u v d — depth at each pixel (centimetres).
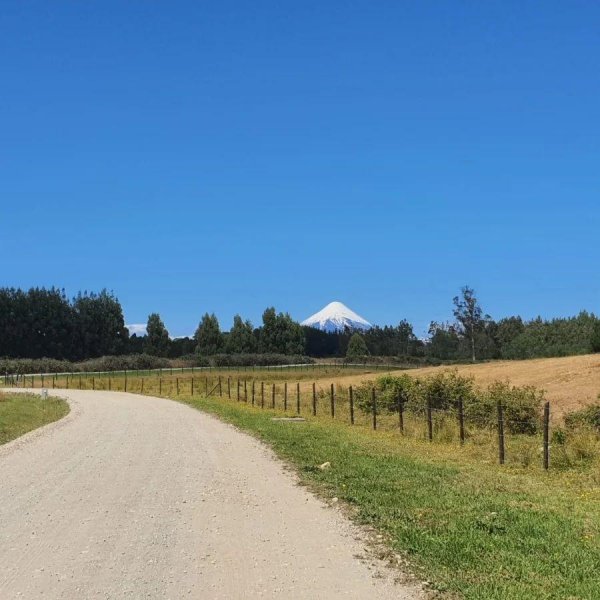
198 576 676
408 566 692
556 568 673
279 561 723
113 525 895
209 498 1071
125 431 2181
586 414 1903
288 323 11519
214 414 2886
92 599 612
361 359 9906
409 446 1716
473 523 855
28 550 773
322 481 1204
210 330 11288
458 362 9300
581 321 8188
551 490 1117
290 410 3042
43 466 1429
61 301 12388
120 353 12888
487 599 585
